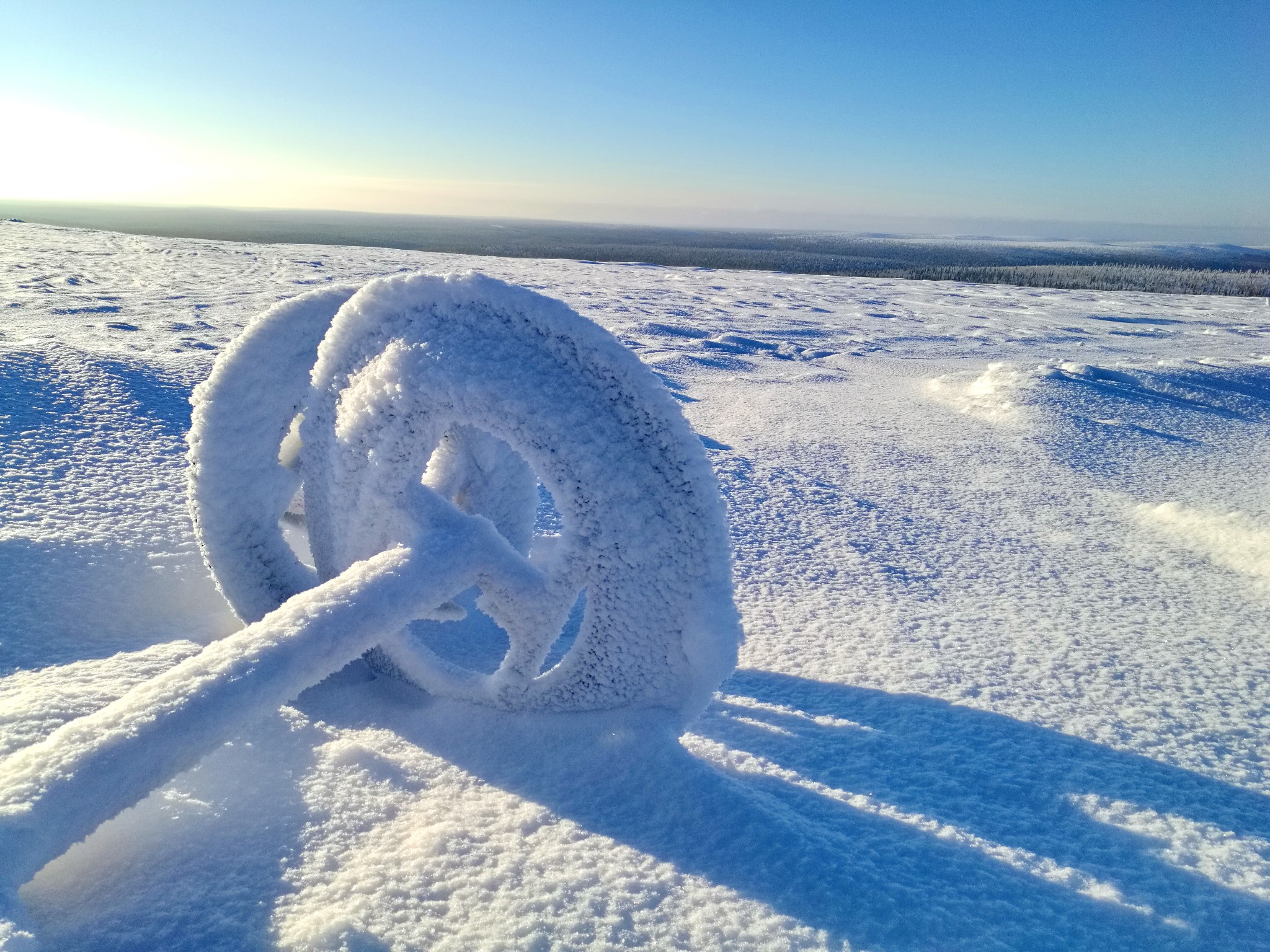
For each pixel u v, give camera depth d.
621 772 2.58
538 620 2.79
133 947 1.81
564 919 1.94
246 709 2.29
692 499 2.65
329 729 2.85
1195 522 6.30
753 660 3.82
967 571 5.24
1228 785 2.90
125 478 5.06
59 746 2.08
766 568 5.10
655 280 33.56
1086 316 27.02
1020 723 3.30
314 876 2.08
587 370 2.74
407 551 2.76
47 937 1.82
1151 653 4.07
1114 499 7.11
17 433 5.37
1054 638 4.22
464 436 3.81
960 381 12.52
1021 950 1.97
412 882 2.05
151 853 2.12
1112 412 10.62
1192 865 2.41
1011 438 9.35
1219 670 3.89
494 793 2.50
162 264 26.17
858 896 2.08
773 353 15.91
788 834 2.28
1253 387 13.17
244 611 3.52
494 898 2.01
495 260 39.12
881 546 5.63
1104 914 2.15
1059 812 2.69
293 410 3.52
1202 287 45.66
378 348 3.06
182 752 2.17
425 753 2.72
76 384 6.50
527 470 4.16
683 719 2.81
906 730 3.20
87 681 2.90
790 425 9.69
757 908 2.02
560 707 2.92
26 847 1.85
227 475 3.38
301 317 3.50
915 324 22.42
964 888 2.20
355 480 3.09
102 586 3.74
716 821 2.34
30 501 4.44
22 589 3.54
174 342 11.46
